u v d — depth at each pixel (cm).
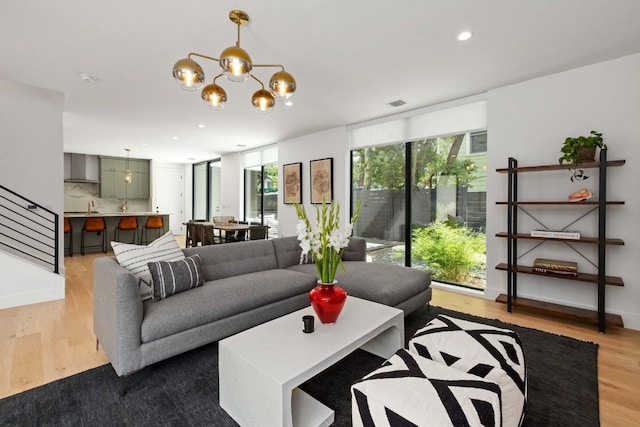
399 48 273
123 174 930
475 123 391
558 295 331
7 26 237
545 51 280
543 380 202
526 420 164
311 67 310
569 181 321
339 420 166
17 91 392
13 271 343
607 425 161
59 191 418
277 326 190
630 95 289
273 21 231
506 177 360
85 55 285
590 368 216
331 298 187
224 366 168
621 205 295
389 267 338
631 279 292
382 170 499
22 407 172
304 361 150
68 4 211
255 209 776
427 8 217
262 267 333
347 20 231
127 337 183
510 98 355
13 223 390
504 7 216
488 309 340
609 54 287
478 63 303
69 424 160
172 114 471
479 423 106
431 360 140
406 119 459
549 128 331
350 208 541
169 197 1045
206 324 222
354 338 175
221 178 869
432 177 442
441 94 385
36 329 278
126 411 170
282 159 658
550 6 215
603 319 278
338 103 420
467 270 414
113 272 193
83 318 304
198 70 204
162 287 226
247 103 421
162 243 269
